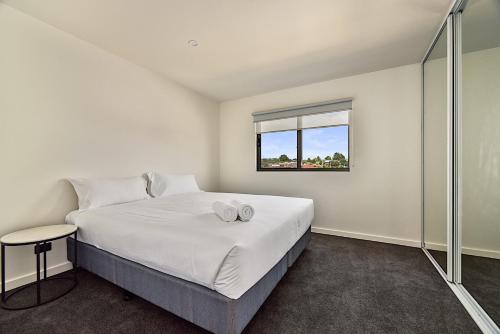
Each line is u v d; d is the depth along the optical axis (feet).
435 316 4.29
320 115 9.87
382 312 4.42
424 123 7.77
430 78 7.21
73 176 6.49
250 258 3.53
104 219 5.26
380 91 8.69
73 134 6.50
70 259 6.06
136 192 7.50
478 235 5.15
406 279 5.71
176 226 4.41
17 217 5.41
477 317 4.23
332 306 4.61
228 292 3.34
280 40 6.72
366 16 5.62
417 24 5.93
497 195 4.81
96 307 4.59
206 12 5.45
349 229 9.30
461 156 5.35
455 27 5.24
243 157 12.21
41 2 5.10
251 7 5.29
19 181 5.44
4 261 4.74
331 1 5.10
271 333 3.84
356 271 6.17
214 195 8.63
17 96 5.41
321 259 6.99
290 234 5.31
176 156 10.17
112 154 7.54
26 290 5.21
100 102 7.19
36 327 4.01
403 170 8.32
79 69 6.63
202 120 11.74
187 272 3.66
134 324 4.09
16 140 5.39
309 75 9.23
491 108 4.92
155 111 9.11
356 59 7.86
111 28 6.13
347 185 9.34
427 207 7.59
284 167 11.07
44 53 5.88
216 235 3.79
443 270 6.12
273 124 11.16
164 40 6.72
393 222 8.52
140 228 4.51
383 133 8.64
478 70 5.18
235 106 12.48
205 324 3.55
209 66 8.48
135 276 4.47
